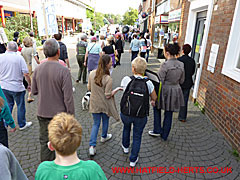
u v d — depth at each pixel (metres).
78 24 49.91
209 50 4.73
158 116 3.66
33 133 3.85
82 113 4.80
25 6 20.64
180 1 8.12
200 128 4.11
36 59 5.62
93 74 3.04
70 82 2.51
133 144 2.86
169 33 11.21
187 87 4.06
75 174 1.23
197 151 3.36
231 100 3.55
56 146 1.20
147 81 2.71
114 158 3.15
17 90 3.61
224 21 4.07
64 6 32.91
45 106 2.53
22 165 2.94
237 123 3.32
